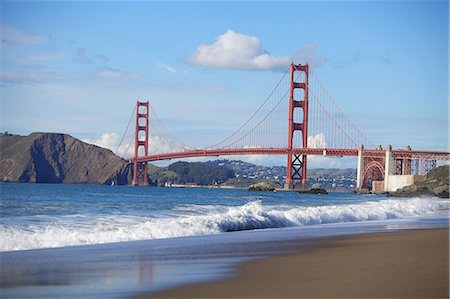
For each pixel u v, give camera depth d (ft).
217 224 79.05
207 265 44.11
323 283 36.32
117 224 76.84
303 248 54.95
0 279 38.96
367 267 41.96
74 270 42.34
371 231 75.46
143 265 44.45
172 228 73.56
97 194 253.65
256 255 49.80
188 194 302.25
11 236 61.31
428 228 80.84
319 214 101.86
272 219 90.79
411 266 42.24
